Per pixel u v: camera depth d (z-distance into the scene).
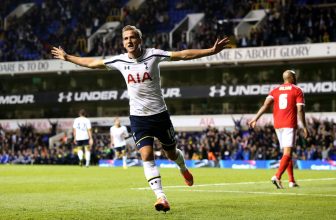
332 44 42.34
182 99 49.03
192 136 45.00
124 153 30.20
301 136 36.44
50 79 54.00
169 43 49.09
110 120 48.81
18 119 51.84
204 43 46.91
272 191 12.37
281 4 48.41
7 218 7.91
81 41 53.03
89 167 30.81
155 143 40.31
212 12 50.62
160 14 53.12
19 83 54.84
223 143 38.50
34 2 58.66
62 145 44.53
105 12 54.97
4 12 58.59
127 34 8.69
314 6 46.91
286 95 13.43
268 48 44.22
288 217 7.91
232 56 45.31
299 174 21.19
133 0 55.84
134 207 9.24
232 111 47.38
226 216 8.04
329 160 33.88
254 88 45.47
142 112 8.95
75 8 55.97
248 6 49.75
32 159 44.22
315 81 43.78
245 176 19.75
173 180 17.19
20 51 54.50
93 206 9.43
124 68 8.88
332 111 44.44
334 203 9.70
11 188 14.20
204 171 24.92
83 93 50.78
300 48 43.22
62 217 7.98
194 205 9.45
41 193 12.36
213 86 47.00
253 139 37.69
